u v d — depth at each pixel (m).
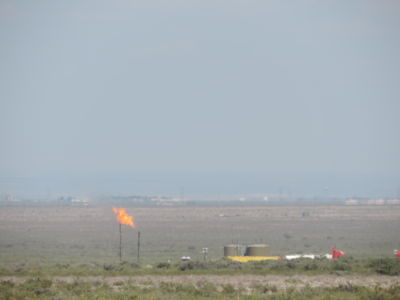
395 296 159.25
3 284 178.38
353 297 159.50
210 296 161.38
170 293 164.50
